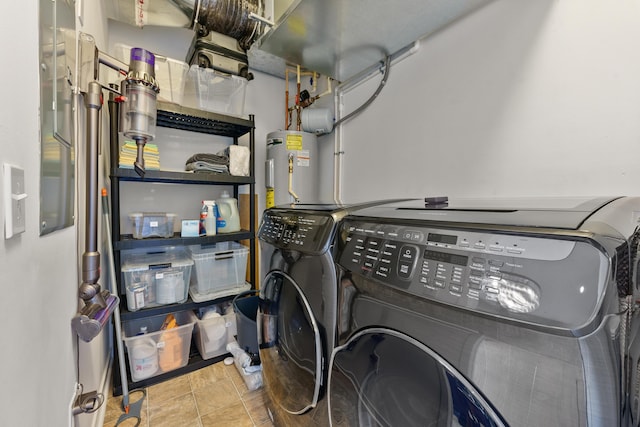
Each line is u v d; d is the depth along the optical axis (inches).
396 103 68.6
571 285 16.4
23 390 21.5
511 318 18.0
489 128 50.6
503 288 18.9
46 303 26.6
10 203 19.3
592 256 16.3
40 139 25.0
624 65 35.9
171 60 66.4
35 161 24.1
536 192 44.6
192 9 64.6
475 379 20.1
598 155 38.2
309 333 37.9
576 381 16.0
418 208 34.2
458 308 20.6
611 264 15.9
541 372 17.2
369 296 28.4
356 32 59.4
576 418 16.0
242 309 74.7
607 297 15.5
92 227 36.7
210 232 73.3
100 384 55.2
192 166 73.8
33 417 23.3
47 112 26.5
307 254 37.8
